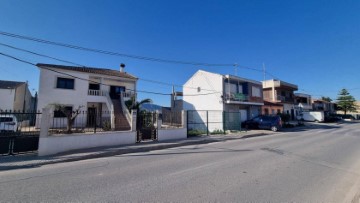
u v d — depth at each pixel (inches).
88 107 962.1
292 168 270.2
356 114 2342.5
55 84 843.4
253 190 192.2
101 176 239.1
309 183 213.2
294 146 458.0
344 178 230.8
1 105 900.6
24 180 225.8
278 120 874.1
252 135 716.7
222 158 332.5
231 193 184.7
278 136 684.7
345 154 366.9
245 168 269.6
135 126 505.7
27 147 373.4
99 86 986.1
